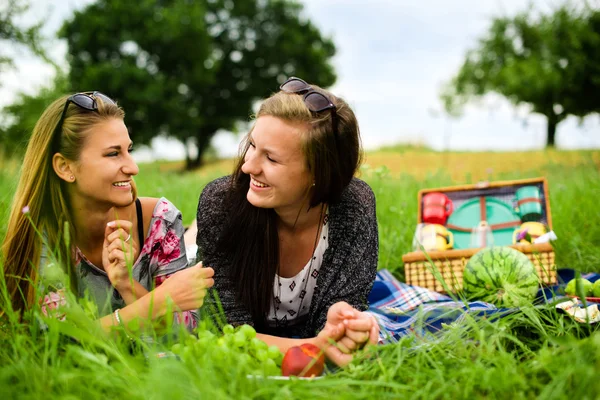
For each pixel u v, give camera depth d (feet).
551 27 85.61
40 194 8.75
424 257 12.42
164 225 9.61
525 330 8.74
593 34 79.15
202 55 112.78
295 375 6.99
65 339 7.61
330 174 8.27
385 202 18.35
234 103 126.82
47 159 8.69
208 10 126.00
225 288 9.09
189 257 11.38
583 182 20.51
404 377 6.88
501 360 6.87
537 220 13.48
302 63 127.65
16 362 6.64
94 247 9.30
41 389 6.00
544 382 6.72
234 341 7.32
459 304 9.26
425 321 9.39
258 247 8.97
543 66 88.58
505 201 14.17
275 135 7.89
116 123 8.70
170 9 112.88
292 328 9.92
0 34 42.27
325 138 8.02
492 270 10.86
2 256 8.76
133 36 106.22
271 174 8.02
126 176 8.80
